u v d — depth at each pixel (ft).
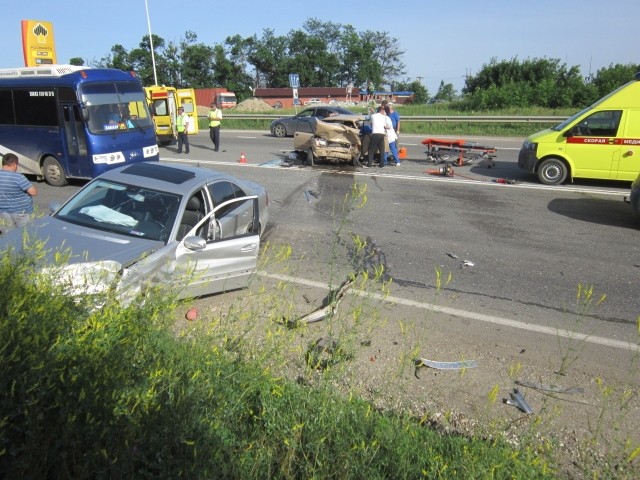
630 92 42.83
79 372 8.45
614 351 17.62
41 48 73.77
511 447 11.45
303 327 15.93
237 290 20.77
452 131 88.07
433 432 11.97
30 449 7.66
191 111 83.87
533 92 115.14
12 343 8.27
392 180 47.03
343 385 14.15
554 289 23.16
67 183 45.39
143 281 16.14
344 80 323.37
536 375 15.85
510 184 45.60
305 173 49.93
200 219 20.61
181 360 10.75
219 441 9.57
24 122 44.42
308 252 27.20
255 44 304.71
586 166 44.21
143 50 261.44
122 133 44.57
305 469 9.48
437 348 17.24
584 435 13.03
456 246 28.94
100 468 8.13
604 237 31.14
